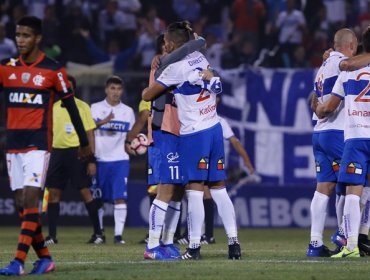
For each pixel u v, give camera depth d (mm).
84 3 70312
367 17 69375
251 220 56469
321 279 23750
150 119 30203
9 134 25266
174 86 28781
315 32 68812
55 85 25250
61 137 42531
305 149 56531
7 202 56125
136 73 57719
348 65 29359
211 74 28578
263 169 56625
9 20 69500
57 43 65625
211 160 29312
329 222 56000
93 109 43594
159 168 29781
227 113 56469
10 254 33656
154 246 29953
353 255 30109
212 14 71125
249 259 29641
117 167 43031
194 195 29172
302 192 56438
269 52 66312
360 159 29781
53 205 42562
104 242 42500
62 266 27031
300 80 56469
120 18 68750
